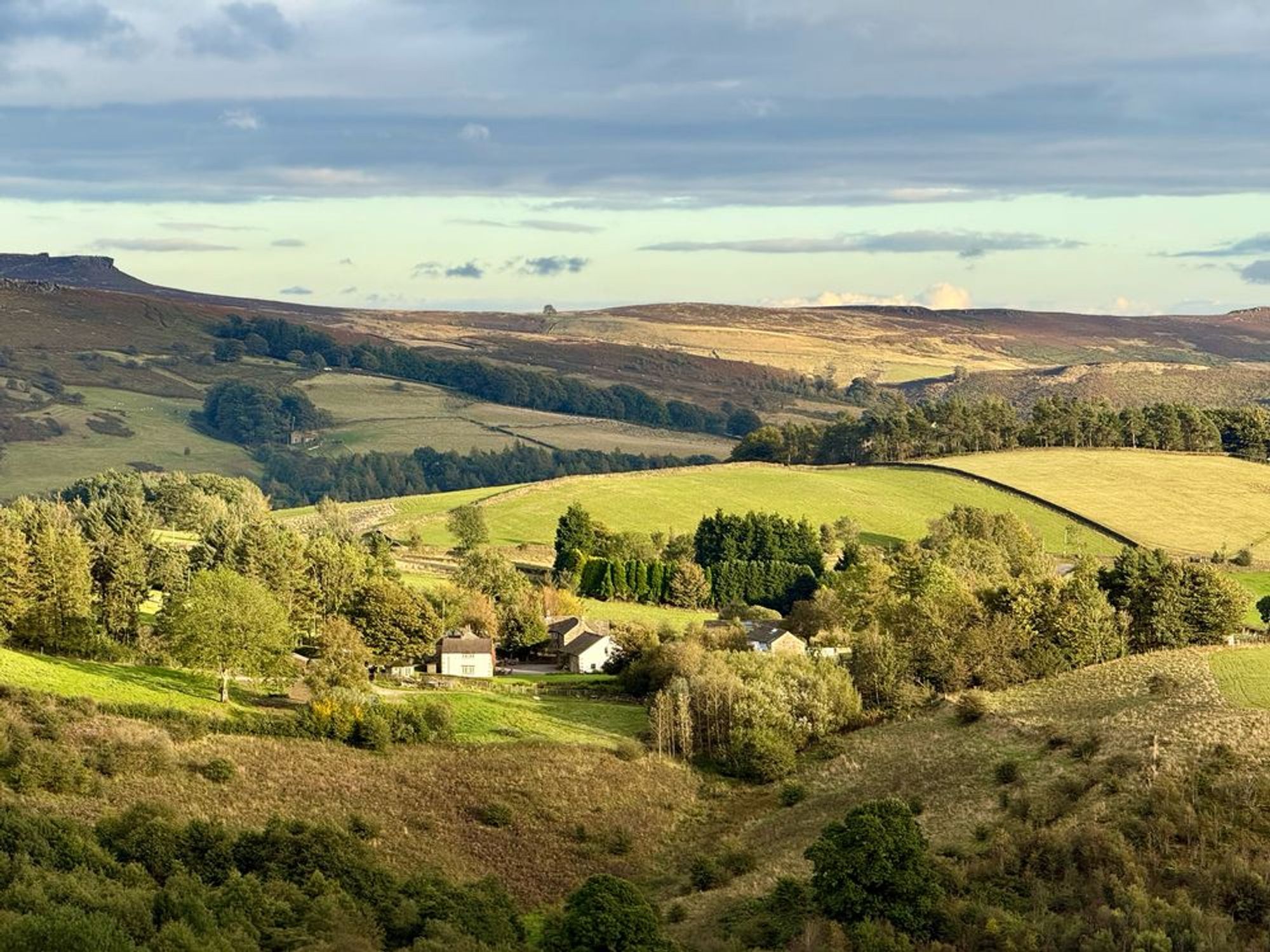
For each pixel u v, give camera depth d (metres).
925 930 63.31
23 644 112.44
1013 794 80.94
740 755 103.50
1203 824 68.56
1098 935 59.03
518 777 94.69
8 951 51.12
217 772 84.44
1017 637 118.19
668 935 67.00
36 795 74.44
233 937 58.06
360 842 73.38
